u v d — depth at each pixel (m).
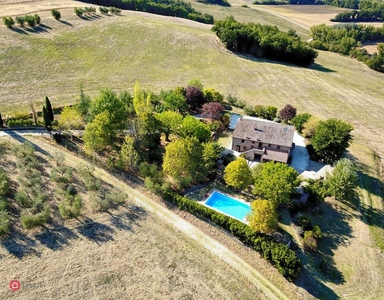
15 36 97.56
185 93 77.00
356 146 70.25
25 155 53.81
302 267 42.78
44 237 42.06
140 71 96.88
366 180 60.28
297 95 93.19
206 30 137.38
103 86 85.50
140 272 39.38
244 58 117.12
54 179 49.53
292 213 50.12
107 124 55.19
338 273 43.22
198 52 114.38
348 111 86.25
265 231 43.28
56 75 87.00
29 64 88.44
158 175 53.66
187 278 39.41
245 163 51.16
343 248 46.62
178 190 51.94
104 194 49.56
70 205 46.19
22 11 112.06
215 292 38.25
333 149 59.78
